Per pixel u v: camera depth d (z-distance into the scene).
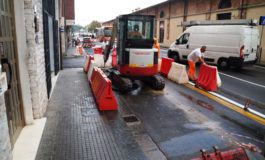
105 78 6.55
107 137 4.58
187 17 28.88
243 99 7.57
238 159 2.93
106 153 3.99
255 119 5.79
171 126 5.23
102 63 13.32
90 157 3.85
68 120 5.32
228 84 9.84
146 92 8.12
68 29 31.59
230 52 13.55
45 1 6.31
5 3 3.93
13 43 4.38
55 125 5.01
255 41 13.84
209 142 4.52
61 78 9.89
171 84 9.46
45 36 6.25
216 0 22.84
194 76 9.82
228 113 6.16
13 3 4.31
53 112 5.79
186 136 4.75
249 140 4.65
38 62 5.02
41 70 5.42
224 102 7.14
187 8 28.78
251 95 8.10
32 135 4.43
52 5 9.19
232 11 20.58
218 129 5.12
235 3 20.11
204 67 9.19
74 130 4.82
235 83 10.07
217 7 22.77
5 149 2.43
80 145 4.21
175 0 31.05
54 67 10.02
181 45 16.12
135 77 8.34
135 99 7.25
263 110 6.50
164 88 8.73
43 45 5.82
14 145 4.05
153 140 4.54
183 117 5.79
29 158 3.71
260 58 17.19
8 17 4.10
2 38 3.70
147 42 8.15
